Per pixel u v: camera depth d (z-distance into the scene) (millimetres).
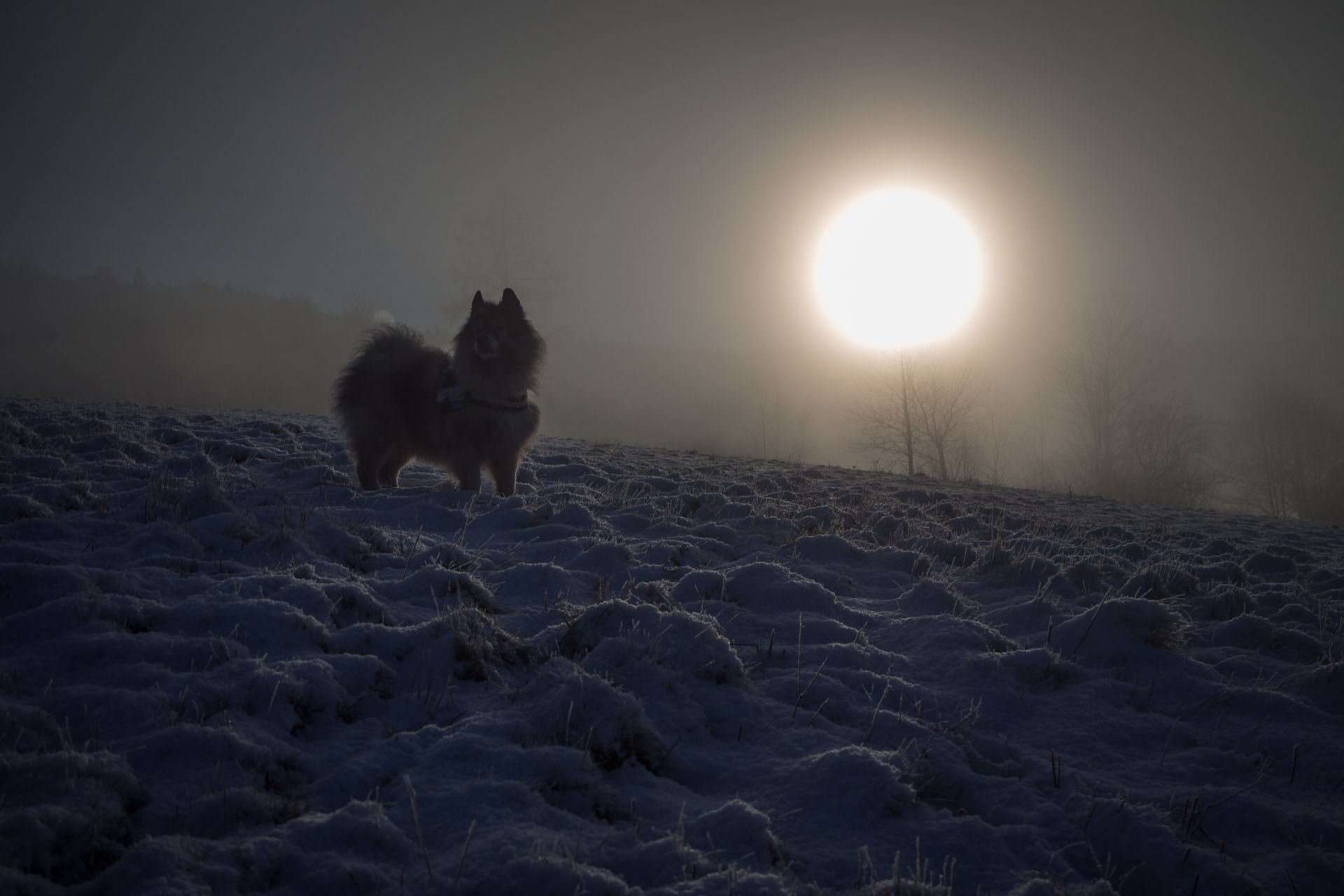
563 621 3455
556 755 2414
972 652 3770
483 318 6926
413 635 3244
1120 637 3932
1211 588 5512
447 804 2174
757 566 4641
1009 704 3334
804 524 6695
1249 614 4570
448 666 3133
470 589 3896
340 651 3109
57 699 2443
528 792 2246
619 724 2650
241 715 2516
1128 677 3691
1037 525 8773
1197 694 3510
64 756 2049
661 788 2480
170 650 2834
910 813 2441
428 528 5652
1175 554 7453
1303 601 5398
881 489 11641
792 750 2787
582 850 2031
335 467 8430
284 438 10484
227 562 3922
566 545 5145
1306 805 2672
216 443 8445
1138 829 2396
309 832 1968
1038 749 2994
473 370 6914
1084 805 2564
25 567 3295
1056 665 3645
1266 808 2564
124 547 3969
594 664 3047
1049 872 2199
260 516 4848
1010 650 3895
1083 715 3258
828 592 4457
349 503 6270
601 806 2324
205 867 1790
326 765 2418
